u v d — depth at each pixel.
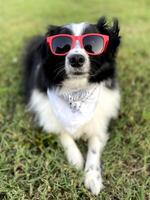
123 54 0.80
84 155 0.53
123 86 0.68
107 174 0.49
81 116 0.53
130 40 0.87
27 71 0.68
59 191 0.46
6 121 0.59
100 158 0.52
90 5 1.16
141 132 0.56
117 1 1.19
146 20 1.02
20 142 0.54
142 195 0.45
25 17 1.05
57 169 0.49
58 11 1.10
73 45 0.48
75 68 0.49
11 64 0.76
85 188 0.46
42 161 0.50
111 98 0.56
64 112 0.53
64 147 0.53
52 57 0.50
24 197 0.45
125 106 0.63
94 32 0.50
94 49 0.49
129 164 0.51
